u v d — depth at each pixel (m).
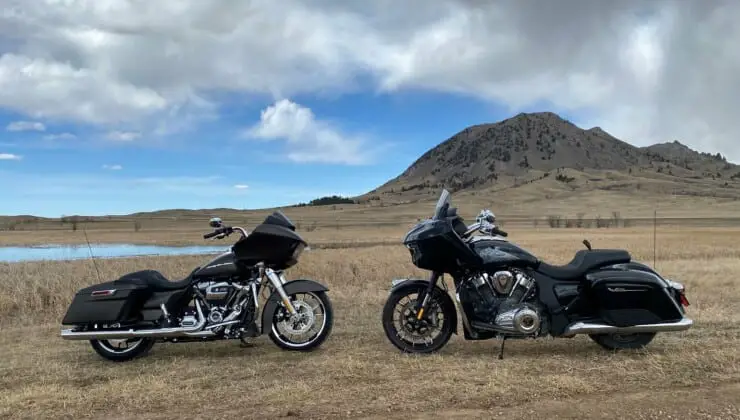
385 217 167.88
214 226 6.25
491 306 5.96
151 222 133.62
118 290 6.14
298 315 6.29
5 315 10.35
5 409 4.53
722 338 6.59
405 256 19.86
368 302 10.05
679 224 94.06
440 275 6.23
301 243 6.34
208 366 5.78
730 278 13.71
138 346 6.21
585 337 6.91
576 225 94.44
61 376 5.54
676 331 6.58
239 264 6.26
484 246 6.11
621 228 77.12
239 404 4.57
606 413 4.29
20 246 50.06
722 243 32.44
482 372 5.34
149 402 4.66
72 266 15.97
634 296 5.98
